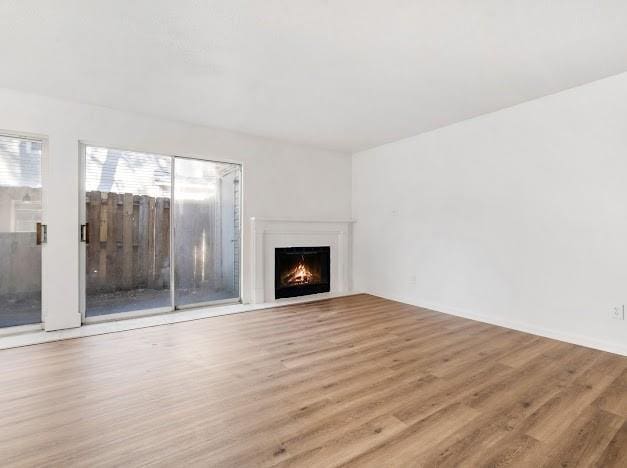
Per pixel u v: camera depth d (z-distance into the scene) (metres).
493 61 2.60
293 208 5.03
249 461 1.50
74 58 2.58
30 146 3.33
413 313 4.15
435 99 3.37
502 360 2.67
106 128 3.61
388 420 1.83
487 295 3.77
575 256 3.07
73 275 3.46
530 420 1.83
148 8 1.98
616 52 2.46
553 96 3.22
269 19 2.09
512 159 3.54
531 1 1.92
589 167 2.97
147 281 4.03
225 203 4.58
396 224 4.89
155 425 1.77
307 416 1.86
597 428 1.76
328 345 3.00
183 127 4.09
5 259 3.23
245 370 2.46
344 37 2.29
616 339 2.83
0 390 2.14
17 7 1.96
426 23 2.12
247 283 4.62
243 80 2.96
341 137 4.72
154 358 2.68
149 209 4.02
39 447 1.58
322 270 5.37
